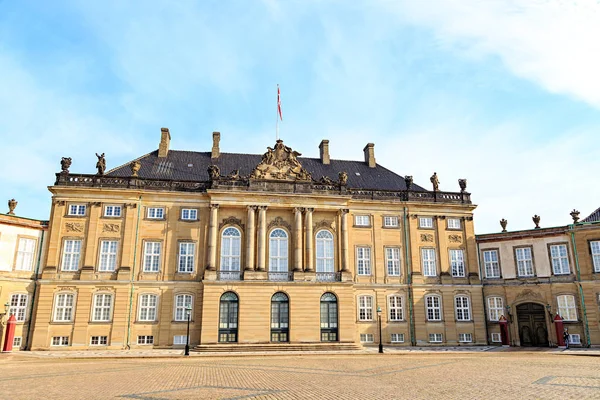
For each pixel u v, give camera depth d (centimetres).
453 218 5578
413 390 1936
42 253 4769
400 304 5241
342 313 4875
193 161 5703
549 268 5106
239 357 3825
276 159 5288
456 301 5319
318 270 5109
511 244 5381
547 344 4953
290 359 3584
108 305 4688
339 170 6041
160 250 4909
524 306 5184
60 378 2355
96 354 4009
